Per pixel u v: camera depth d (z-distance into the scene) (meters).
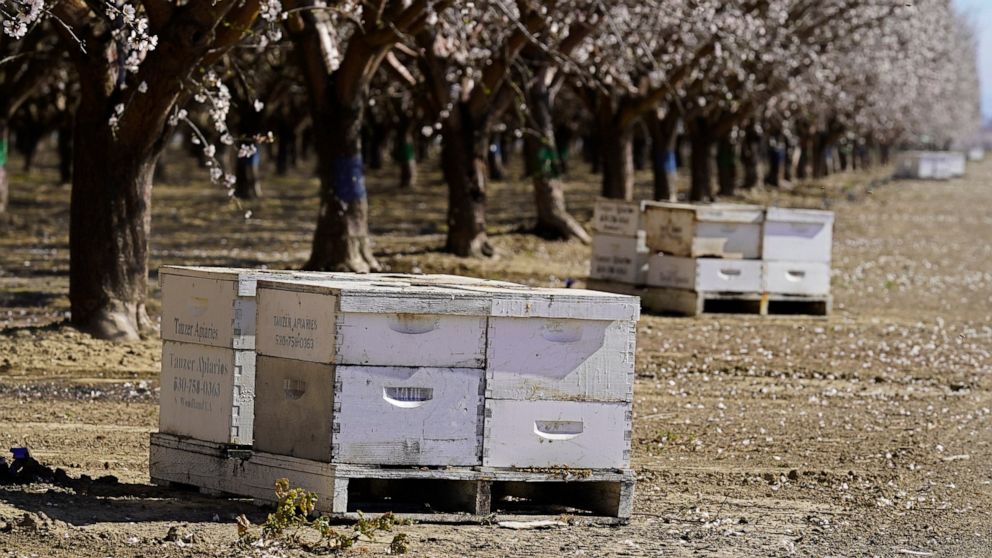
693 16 51.91
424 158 170.50
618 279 42.94
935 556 16.58
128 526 16.12
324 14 42.81
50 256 53.69
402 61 59.22
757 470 21.80
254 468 17.28
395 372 16.52
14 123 128.75
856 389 30.73
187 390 18.27
